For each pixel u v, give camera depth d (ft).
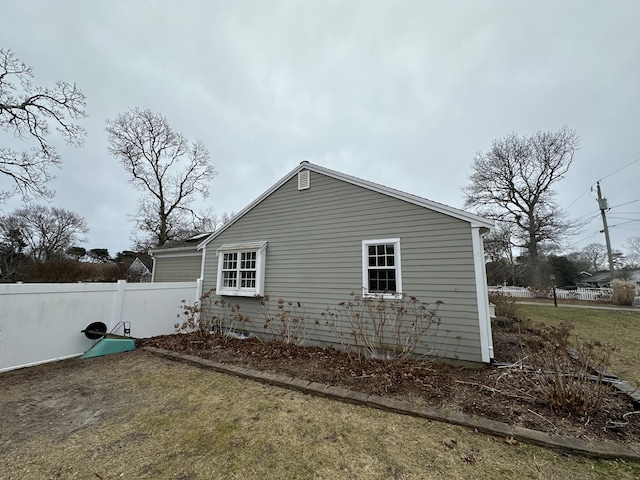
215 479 7.25
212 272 29.25
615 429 9.39
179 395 12.50
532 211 77.87
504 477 7.43
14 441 8.85
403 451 8.54
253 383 14.01
